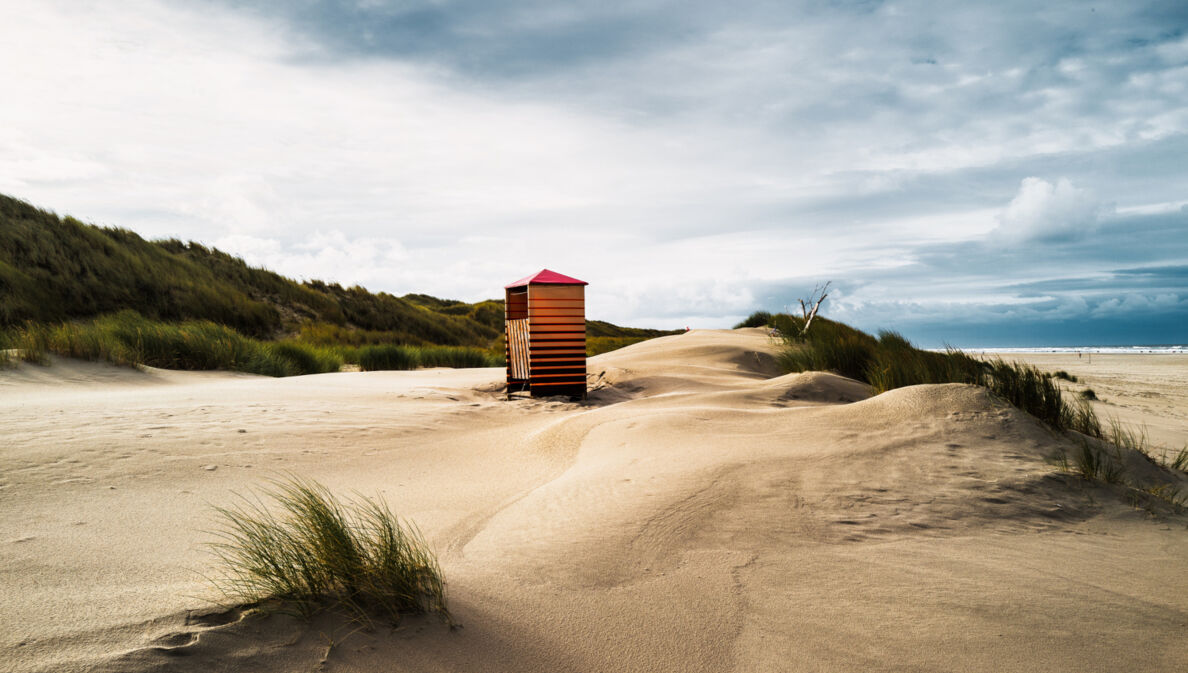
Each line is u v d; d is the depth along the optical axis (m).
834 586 3.03
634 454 5.29
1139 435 8.34
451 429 6.99
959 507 4.16
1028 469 4.83
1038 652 2.50
